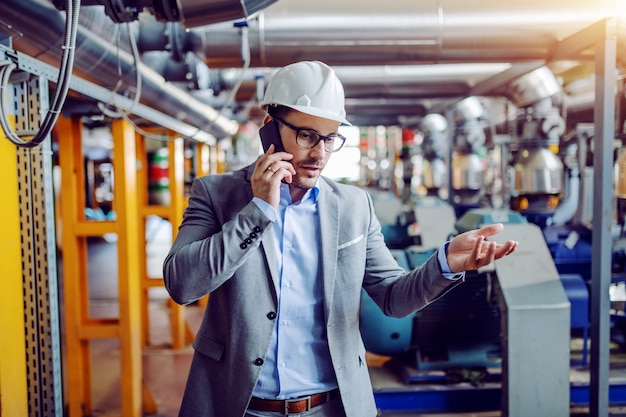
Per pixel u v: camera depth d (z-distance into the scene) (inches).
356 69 184.7
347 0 107.0
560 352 106.7
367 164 419.2
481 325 130.6
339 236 50.3
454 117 236.1
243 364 47.2
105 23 82.9
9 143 67.2
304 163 46.1
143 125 156.5
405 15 107.3
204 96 169.8
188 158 265.4
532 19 108.4
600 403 103.8
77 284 118.8
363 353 52.7
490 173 301.3
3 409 68.1
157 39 99.6
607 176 103.0
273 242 48.4
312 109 44.0
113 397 135.1
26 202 68.2
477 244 44.2
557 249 159.0
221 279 43.3
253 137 454.6
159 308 234.5
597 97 103.7
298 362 49.1
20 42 66.9
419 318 130.0
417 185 398.3
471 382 127.3
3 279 67.9
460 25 107.7
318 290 49.8
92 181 413.4
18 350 68.9
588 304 136.9
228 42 105.7
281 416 48.7
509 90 167.5
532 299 106.7
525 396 106.6
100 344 179.8
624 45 103.7
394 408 126.4
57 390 70.3
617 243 147.9
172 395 137.6
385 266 54.0
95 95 86.0
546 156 162.9
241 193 49.4
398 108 263.0
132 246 118.2
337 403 50.9
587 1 108.4
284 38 106.7
